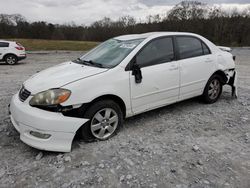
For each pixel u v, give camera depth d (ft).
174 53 15.11
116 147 11.69
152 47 14.14
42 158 10.77
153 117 15.48
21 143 12.10
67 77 11.75
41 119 10.45
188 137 12.84
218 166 10.28
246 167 10.23
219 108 17.22
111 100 12.26
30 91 11.37
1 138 12.57
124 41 14.92
